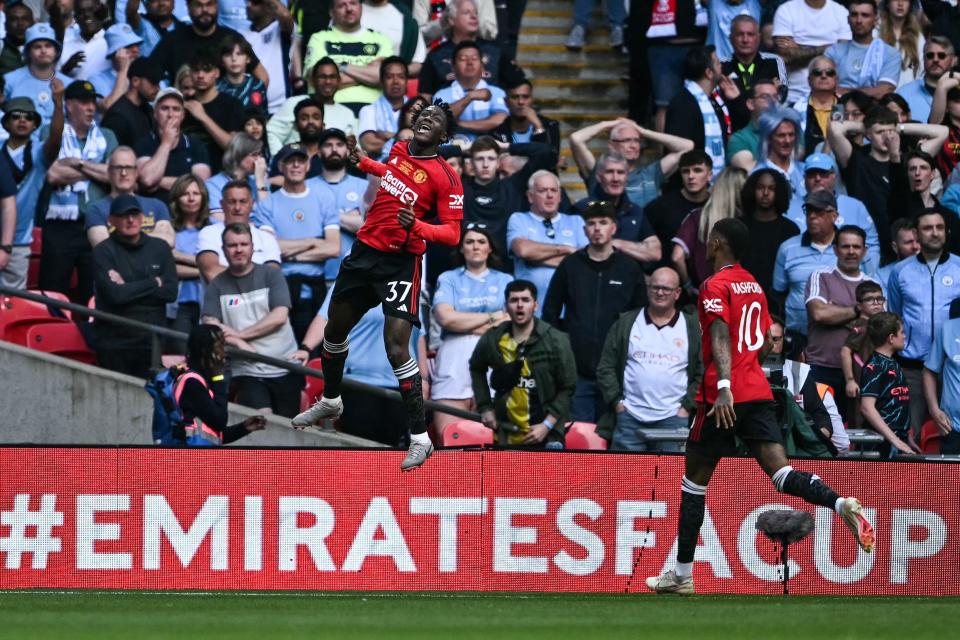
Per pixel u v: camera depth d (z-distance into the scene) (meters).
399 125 42.94
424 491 27.47
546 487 27.53
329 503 27.48
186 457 27.48
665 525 27.55
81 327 38.34
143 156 41.25
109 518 27.47
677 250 38.59
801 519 26.36
